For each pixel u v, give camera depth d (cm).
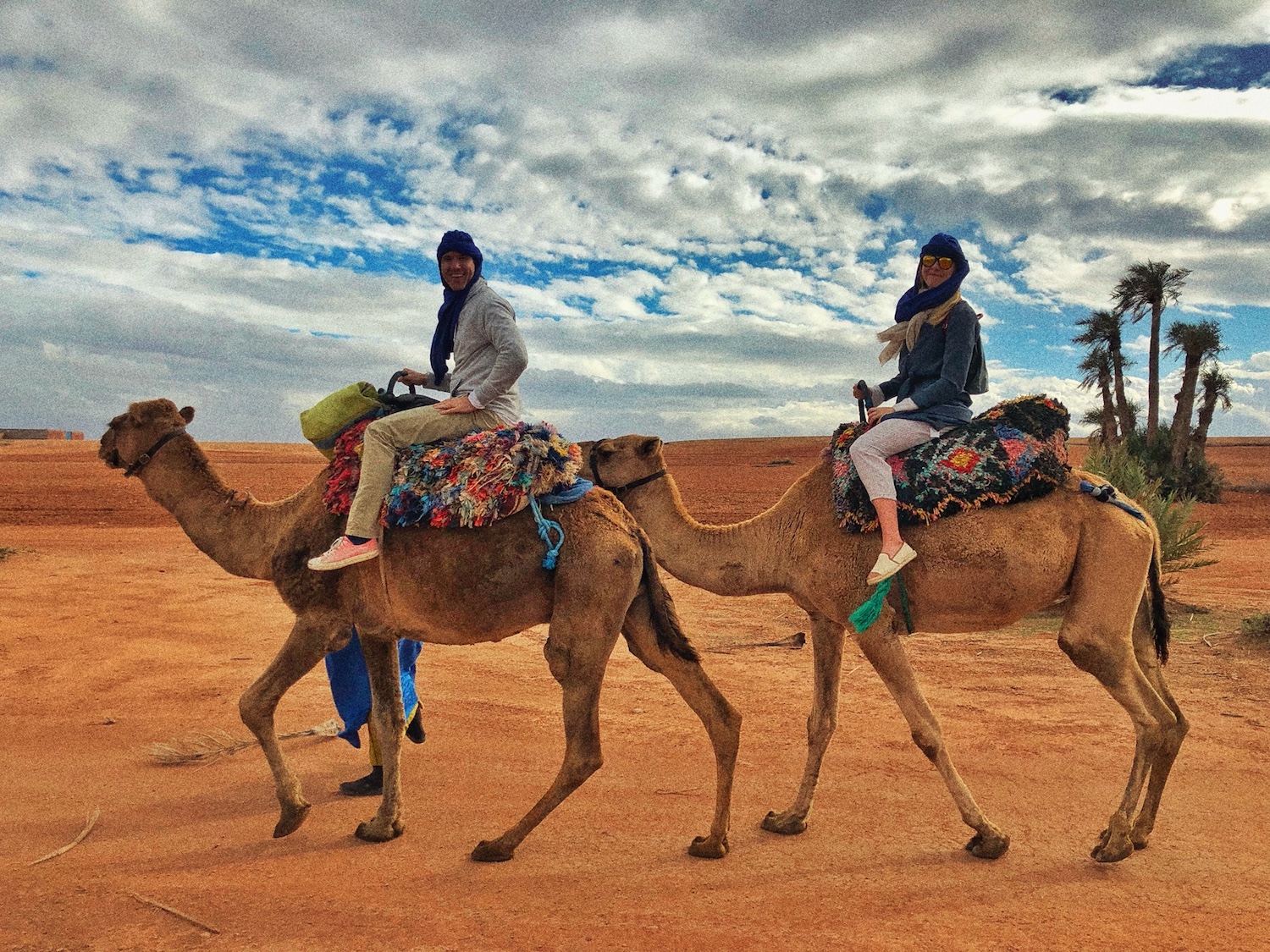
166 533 2312
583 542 504
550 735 723
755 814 563
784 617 1241
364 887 452
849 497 541
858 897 446
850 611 538
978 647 1036
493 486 504
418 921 415
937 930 411
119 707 779
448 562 504
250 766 648
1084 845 515
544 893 447
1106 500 534
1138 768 502
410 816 554
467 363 565
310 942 394
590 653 495
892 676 522
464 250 562
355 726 596
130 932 403
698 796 591
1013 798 586
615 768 644
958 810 568
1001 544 516
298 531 535
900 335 588
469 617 512
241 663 934
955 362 555
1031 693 835
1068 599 539
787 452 10262
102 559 1712
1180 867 484
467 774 632
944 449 535
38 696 805
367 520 505
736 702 813
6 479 4625
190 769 638
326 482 542
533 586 507
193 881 456
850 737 711
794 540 565
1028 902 441
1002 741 697
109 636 1041
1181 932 410
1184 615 1178
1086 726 734
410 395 564
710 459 9288
